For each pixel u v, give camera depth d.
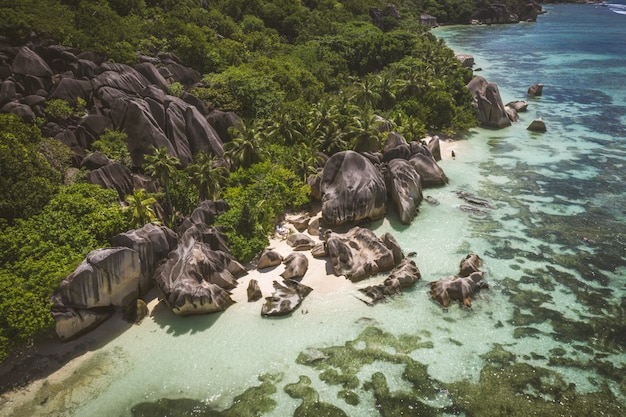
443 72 98.81
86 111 61.12
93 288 39.53
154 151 54.09
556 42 168.12
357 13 159.88
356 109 75.00
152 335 39.38
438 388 33.47
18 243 41.47
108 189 50.31
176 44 82.81
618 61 135.00
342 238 49.66
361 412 31.89
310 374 35.00
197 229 46.53
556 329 38.44
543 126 82.44
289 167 61.19
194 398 33.56
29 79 60.62
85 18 74.81
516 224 53.62
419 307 41.16
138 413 32.62
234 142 60.44
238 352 37.28
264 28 118.00
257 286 43.22
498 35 187.12
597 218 54.47
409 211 54.34
